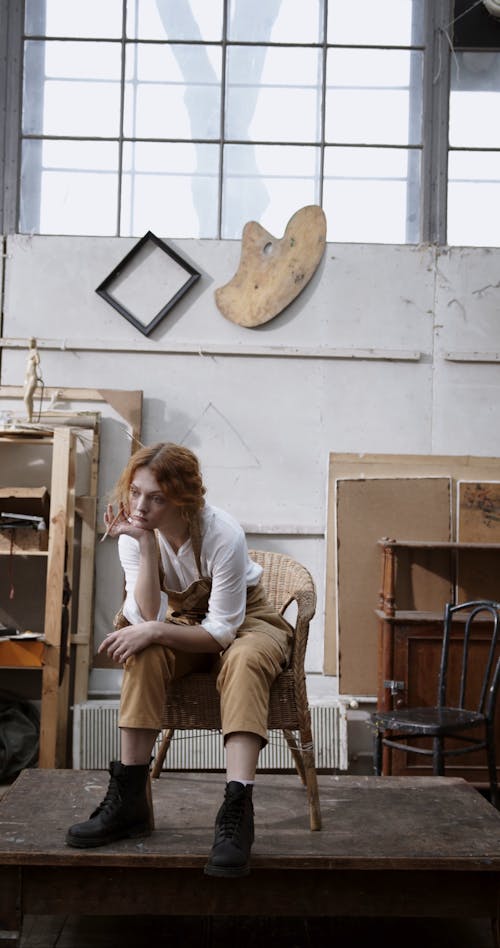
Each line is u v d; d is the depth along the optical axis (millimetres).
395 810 2688
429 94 4477
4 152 4465
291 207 4461
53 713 3727
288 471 4289
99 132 4480
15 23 4480
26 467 4250
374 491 4188
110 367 4293
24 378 4289
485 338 4320
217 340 4305
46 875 2312
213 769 4051
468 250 4348
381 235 4457
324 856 2283
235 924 2674
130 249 4332
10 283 4312
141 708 2371
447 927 2686
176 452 2471
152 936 2566
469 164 4496
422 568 4145
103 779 2906
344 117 4484
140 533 2482
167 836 2412
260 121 4477
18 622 4227
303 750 2508
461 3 4469
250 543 4273
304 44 4480
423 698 3832
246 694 2316
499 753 3869
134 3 4473
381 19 4492
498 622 3529
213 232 4461
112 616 4219
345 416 4305
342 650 4117
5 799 2682
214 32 4477
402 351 4285
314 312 4309
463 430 4305
